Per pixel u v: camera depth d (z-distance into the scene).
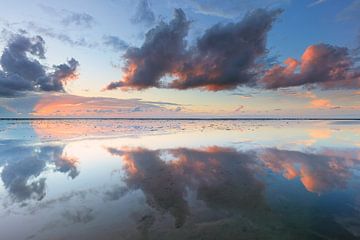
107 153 12.32
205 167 9.26
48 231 4.47
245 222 4.74
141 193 6.42
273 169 8.82
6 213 5.27
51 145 15.26
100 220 4.87
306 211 5.18
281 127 33.94
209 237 4.21
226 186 6.94
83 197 6.16
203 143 16.02
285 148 13.52
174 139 18.50
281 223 4.67
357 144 14.71
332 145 14.41
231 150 13.04
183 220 4.84
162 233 4.34
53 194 6.43
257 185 6.99
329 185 6.89
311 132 23.89
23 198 6.15
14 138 19.30
